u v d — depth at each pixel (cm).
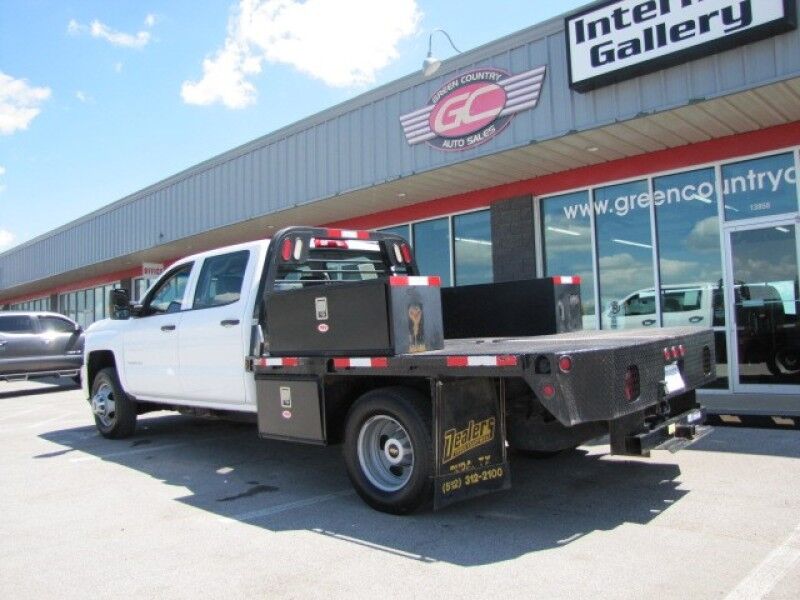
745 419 732
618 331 625
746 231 890
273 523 468
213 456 705
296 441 534
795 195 853
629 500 491
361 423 491
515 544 409
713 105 772
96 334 837
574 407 388
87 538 445
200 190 1532
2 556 415
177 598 346
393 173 1082
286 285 627
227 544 427
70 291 2672
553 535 423
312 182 1230
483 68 956
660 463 593
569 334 615
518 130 920
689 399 548
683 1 750
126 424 805
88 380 855
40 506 524
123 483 594
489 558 387
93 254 2036
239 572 379
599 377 406
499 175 1070
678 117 814
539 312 642
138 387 760
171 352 696
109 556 410
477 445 461
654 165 964
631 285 998
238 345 609
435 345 486
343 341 492
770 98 754
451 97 996
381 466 497
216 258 672
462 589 345
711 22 730
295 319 532
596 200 1031
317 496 538
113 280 2319
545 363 388
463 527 445
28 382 1783
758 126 861
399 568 377
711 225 923
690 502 478
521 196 1105
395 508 470
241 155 1406
